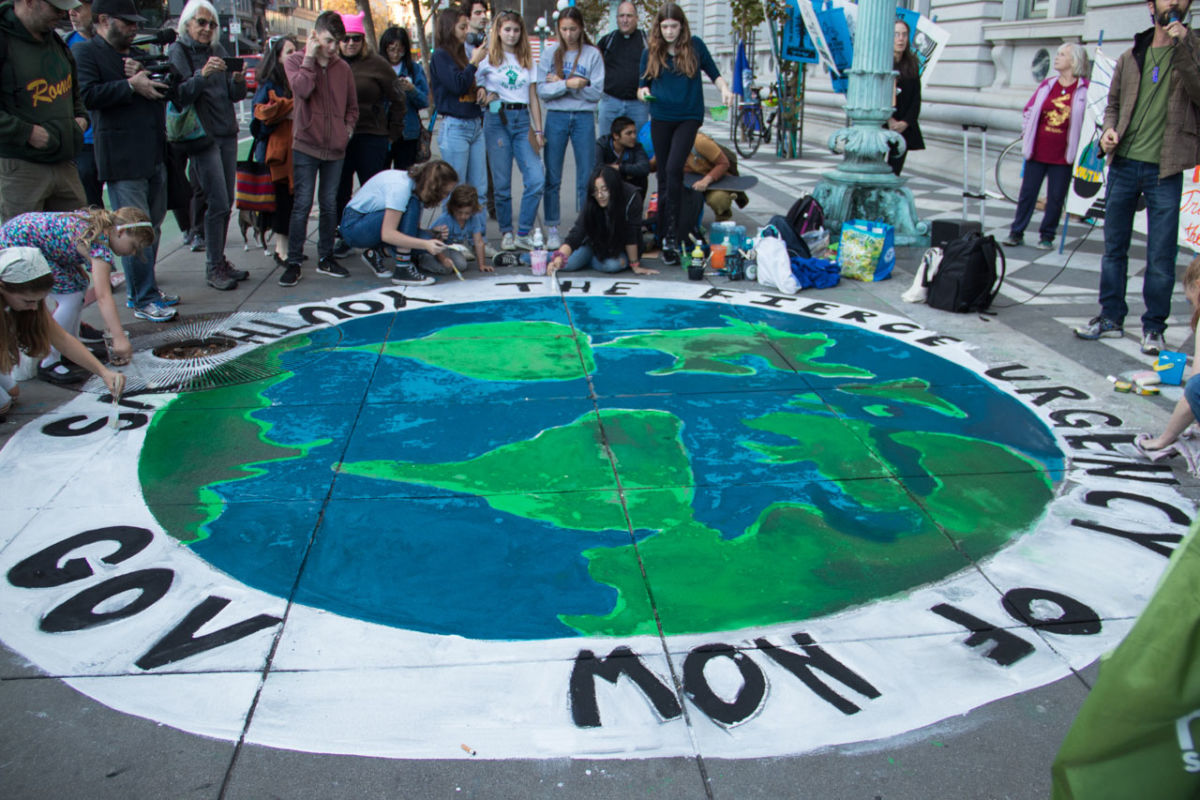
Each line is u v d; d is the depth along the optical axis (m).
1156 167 5.19
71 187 5.37
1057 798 1.68
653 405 4.72
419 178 6.86
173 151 6.24
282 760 2.37
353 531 3.48
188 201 6.52
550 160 8.00
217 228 6.69
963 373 5.21
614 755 2.39
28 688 2.62
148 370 5.12
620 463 4.06
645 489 3.83
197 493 3.77
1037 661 2.77
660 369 5.24
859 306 6.57
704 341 5.74
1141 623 1.54
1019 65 11.99
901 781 2.32
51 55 4.99
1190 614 1.47
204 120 6.64
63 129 5.11
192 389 4.89
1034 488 3.87
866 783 2.31
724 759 2.38
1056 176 8.10
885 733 2.48
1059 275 7.35
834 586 3.16
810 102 17.44
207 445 4.22
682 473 3.97
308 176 6.75
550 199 8.16
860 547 3.40
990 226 9.15
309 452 4.15
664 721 2.51
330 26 6.34
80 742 2.42
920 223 8.37
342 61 6.68
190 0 6.35
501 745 2.42
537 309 6.41
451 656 2.78
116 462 4.04
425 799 2.25
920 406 4.73
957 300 6.31
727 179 8.02
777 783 2.31
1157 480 3.95
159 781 2.29
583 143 7.89
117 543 3.38
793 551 3.37
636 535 3.47
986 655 2.80
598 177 6.95
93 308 6.27
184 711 2.54
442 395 4.84
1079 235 8.78
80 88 5.32
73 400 4.72
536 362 5.34
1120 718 1.55
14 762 2.34
